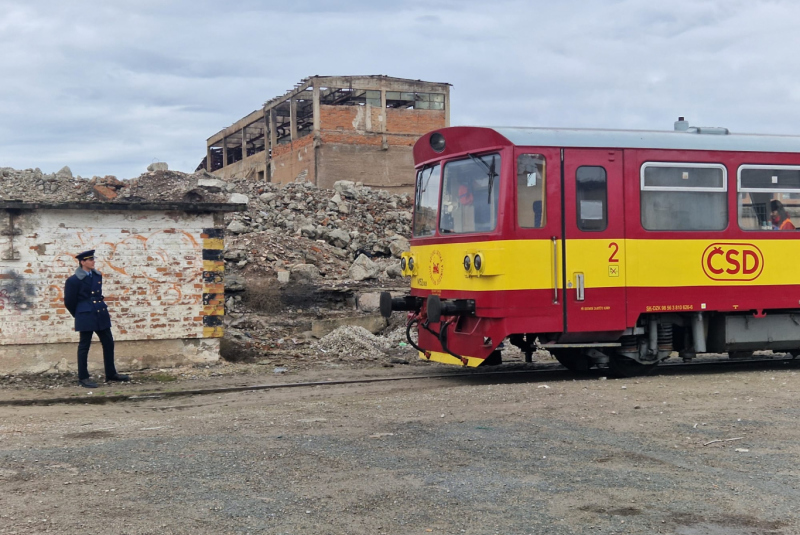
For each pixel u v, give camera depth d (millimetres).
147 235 12766
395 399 9828
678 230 11617
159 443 7441
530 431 7766
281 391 11070
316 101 38469
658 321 11836
